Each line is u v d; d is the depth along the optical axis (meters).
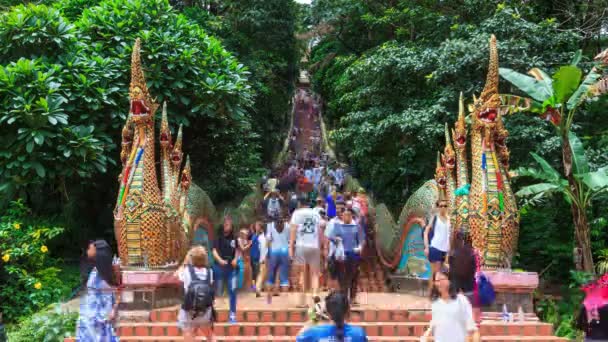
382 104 17.08
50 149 11.35
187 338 6.40
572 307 9.24
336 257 8.43
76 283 11.12
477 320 6.68
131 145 9.70
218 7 26.89
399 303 9.27
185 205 10.54
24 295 9.70
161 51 13.16
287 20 27.08
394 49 16.30
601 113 14.09
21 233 10.33
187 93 13.61
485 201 8.88
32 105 10.80
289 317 8.46
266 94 25.42
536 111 10.05
